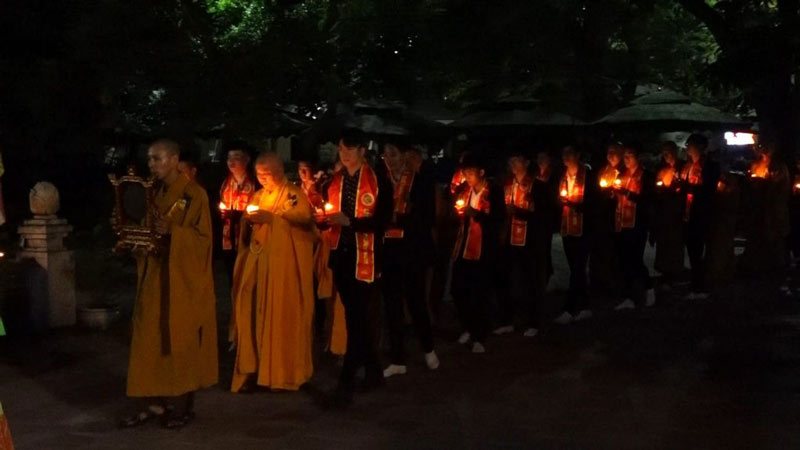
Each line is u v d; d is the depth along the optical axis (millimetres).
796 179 14773
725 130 19453
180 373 6871
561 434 6797
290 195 7719
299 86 17500
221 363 8945
